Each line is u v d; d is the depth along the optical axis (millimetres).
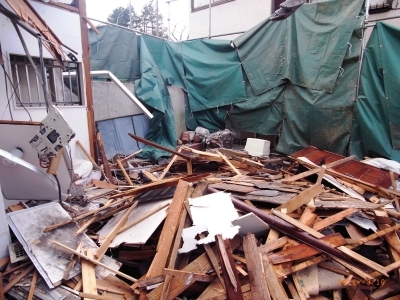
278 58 5820
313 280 2053
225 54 6684
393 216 2768
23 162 2236
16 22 2697
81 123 4441
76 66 4383
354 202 2852
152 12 15664
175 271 1823
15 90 3422
